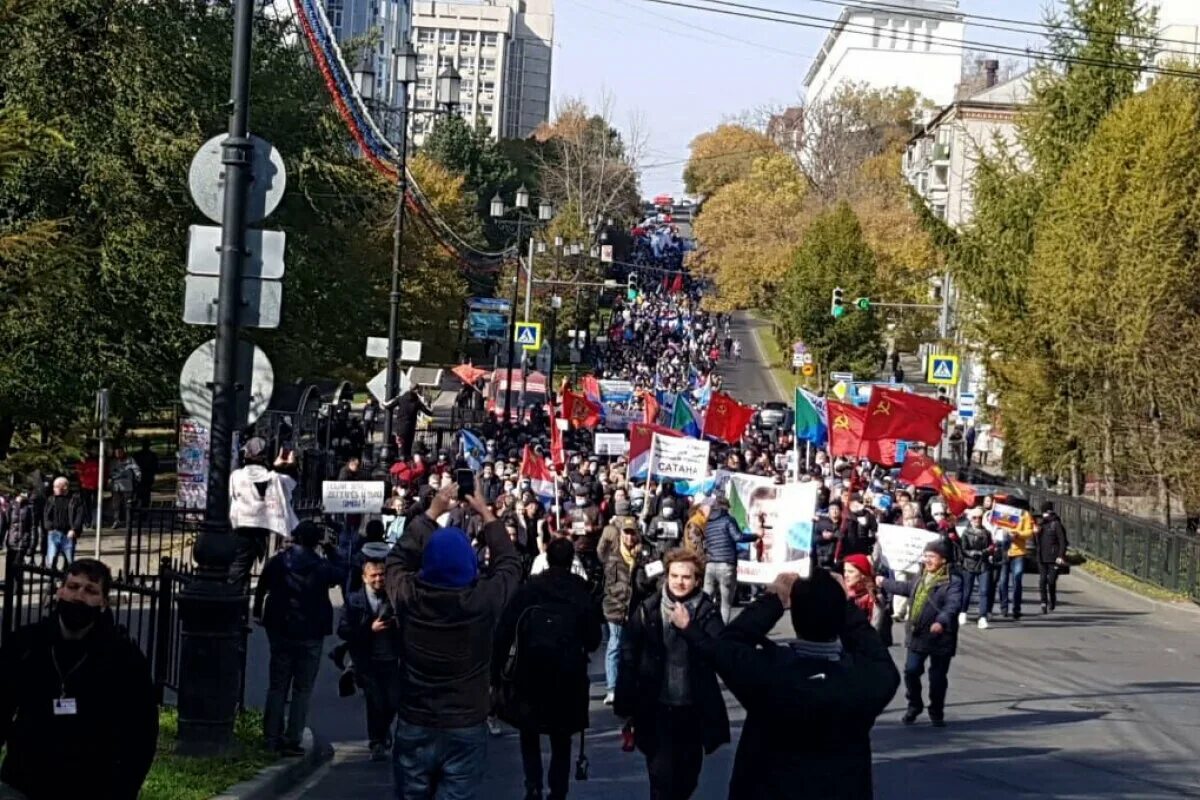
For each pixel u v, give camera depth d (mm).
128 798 6785
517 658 10992
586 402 43344
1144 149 39156
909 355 110750
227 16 37375
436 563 8562
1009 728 16547
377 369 63219
